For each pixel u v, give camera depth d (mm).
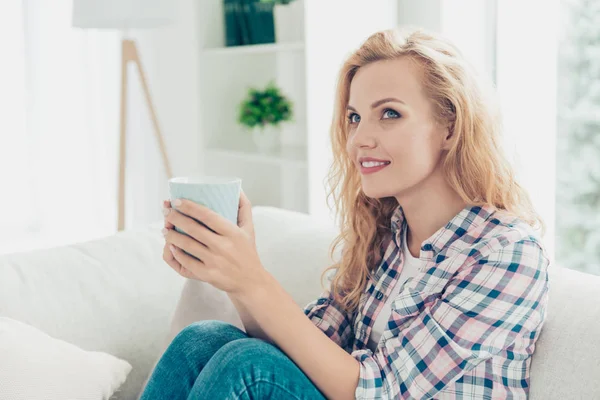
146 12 2541
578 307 1065
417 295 1070
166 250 1065
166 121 3734
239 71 3205
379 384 1027
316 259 1538
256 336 1174
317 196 2613
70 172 3979
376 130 1058
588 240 2070
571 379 994
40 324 1402
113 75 3938
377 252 1297
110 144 3994
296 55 3086
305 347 1021
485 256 1021
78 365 1248
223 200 958
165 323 1534
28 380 1179
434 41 1089
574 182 2080
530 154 2113
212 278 992
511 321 998
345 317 1301
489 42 2213
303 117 3117
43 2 3807
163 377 1091
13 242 3801
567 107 2061
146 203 3941
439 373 1003
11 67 3781
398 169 1056
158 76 3775
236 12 3049
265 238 1691
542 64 2080
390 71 1054
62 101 3912
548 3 2043
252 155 2891
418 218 1142
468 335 998
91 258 1582
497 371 1020
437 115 1058
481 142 1073
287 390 983
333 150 1282
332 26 2543
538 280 1004
